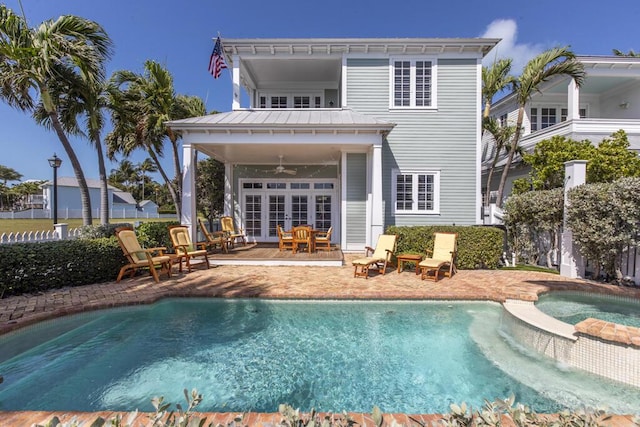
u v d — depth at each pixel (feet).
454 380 12.47
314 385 12.14
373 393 11.66
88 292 21.25
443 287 22.99
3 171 210.79
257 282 24.53
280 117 35.86
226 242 40.16
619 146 34.58
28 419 8.00
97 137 36.63
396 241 30.66
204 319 18.61
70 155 30.91
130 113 40.11
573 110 43.75
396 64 39.68
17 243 21.30
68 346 15.21
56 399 11.05
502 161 57.11
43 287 21.42
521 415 5.41
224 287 22.95
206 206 57.67
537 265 30.73
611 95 52.90
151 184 224.12
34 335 16.21
